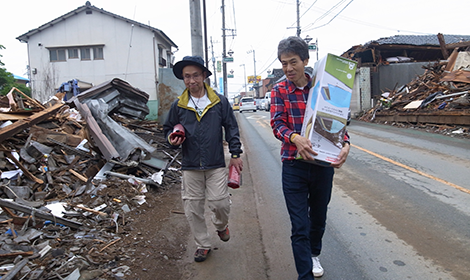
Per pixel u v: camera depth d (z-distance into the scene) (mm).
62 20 20594
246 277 2732
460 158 6758
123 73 20750
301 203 2344
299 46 2223
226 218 2947
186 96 2773
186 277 2740
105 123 5680
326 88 2170
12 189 3811
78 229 3334
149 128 9297
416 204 4316
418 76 15141
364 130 12219
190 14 8398
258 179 6055
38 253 2697
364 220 3902
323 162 2158
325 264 2930
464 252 3039
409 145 8555
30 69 20891
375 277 2701
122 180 4801
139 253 3023
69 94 15352
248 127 16047
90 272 2555
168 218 3998
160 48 22578
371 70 18359
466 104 10266
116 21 20562
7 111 5445
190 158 2760
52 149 4945
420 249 3145
